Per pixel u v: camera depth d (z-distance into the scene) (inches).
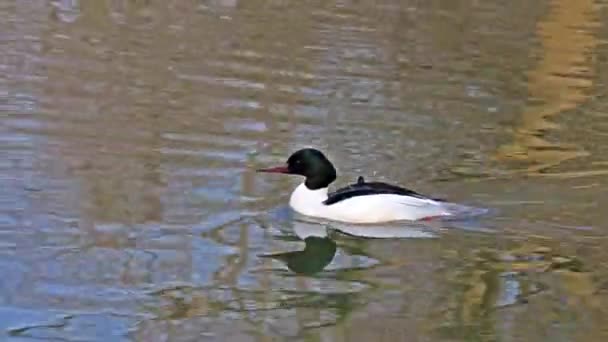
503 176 620.7
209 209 552.7
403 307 456.1
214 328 427.8
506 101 786.2
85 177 578.6
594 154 671.8
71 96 719.7
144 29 926.4
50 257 482.0
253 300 456.4
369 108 744.3
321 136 677.9
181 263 487.5
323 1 1079.0
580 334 430.9
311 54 874.8
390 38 947.3
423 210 554.3
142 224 524.7
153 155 620.4
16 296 443.8
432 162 645.3
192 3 1035.3
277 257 503.2
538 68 888.9
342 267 496.1
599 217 557.0
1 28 892.6
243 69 818.8
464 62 891.4
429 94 788.6
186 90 753.6
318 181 560.1
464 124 725.9
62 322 423.5
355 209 551.8
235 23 966.4
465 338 427.5
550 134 714.8
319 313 445.4
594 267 496.7
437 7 1079.0
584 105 792.3
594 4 1119.0
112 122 672.4
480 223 548.1
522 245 522.3
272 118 704.4
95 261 482.0
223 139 656.4
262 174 603.8
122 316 432.1
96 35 893.8
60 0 1009.5
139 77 778.8
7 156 599.2
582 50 956.0
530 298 465.7
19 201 540.7
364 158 647.1
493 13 1069.1
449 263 502.0
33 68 781.9
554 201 581.0
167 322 430.3
